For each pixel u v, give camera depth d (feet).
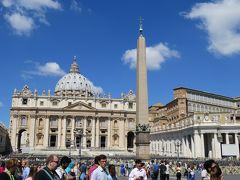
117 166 131.13
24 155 265.54
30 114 403.54
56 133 405.80
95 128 416.26
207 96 414.00
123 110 426.10
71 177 33.04
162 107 457.68
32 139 397.19
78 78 544.62
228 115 256.73
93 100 425.28
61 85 540.11
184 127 281.13
